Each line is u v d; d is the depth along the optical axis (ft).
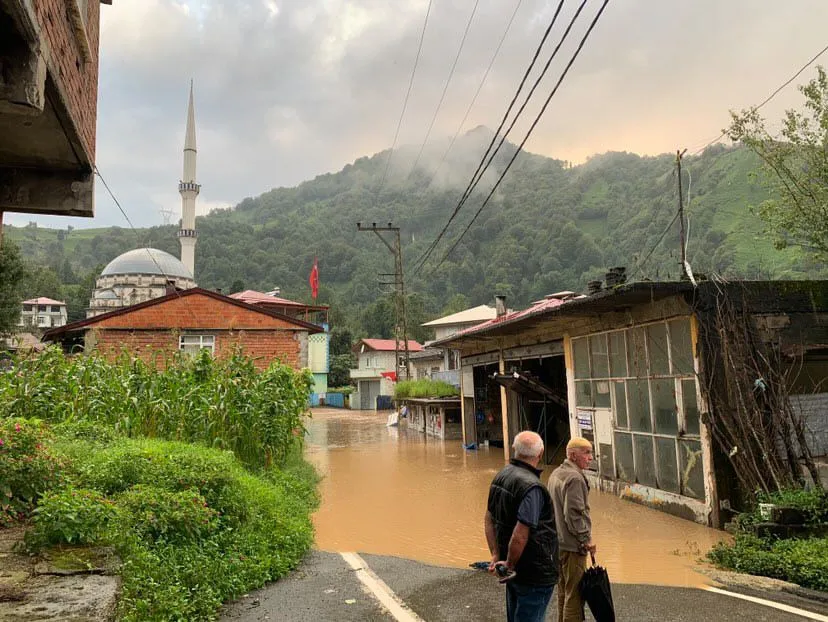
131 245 434.71
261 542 21.54
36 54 12.74
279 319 68.49
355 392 180.14
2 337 81.05
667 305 34.58
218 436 34.88
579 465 15.80
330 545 28.71
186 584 16.24
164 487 20.06
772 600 18.86
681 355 33.63
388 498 41.60
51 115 16.46
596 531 31.09
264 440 37.14
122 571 13.58
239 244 401.08
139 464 20.92
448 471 54.75
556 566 12.21
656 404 36.22
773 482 29.30
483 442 75.66
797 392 32.55
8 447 16.08
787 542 23.47
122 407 32.53
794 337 32.99
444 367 127.75
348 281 360.69
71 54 16.35
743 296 32.73
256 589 18.81
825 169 37.50
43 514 14.39
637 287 32.01
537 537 11.98
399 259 128.16
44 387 30.40
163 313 66.13
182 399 34.60
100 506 15.62
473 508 38.14
